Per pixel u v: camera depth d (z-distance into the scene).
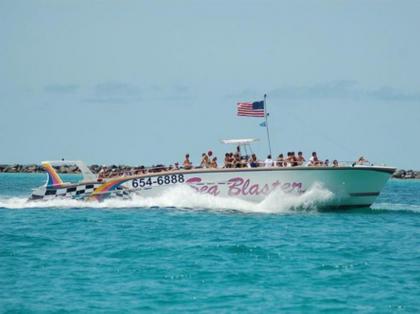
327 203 105.19
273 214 103.50
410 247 79.00
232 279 60.75
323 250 75.31
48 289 56.88
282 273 63.38
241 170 104.06
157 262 67.38
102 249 74.25
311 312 51.84
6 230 88.19
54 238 81.62
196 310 51.88
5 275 61.50
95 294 55.53
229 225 92.69
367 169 104.81
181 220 96.75
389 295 56.41
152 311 51.50
